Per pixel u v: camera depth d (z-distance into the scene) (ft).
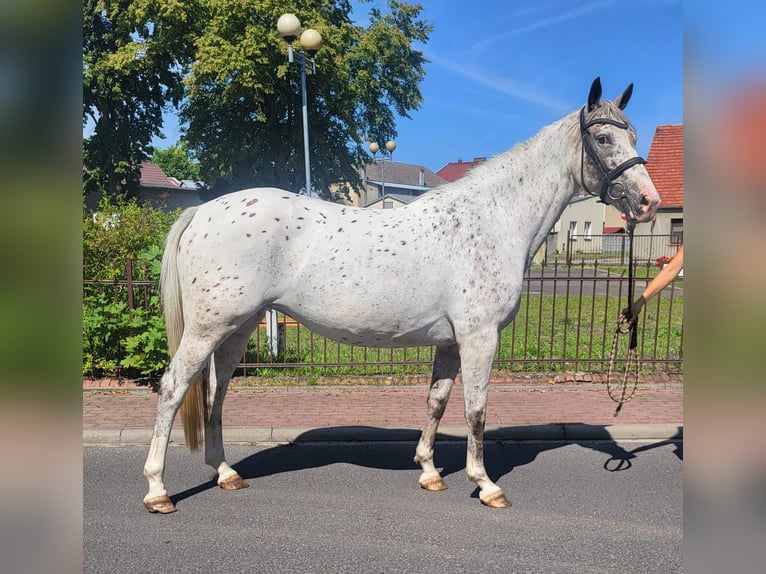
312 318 11.14
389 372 21.81
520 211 11.37
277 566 9.33
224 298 10.52
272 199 10.98
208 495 12.15
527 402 18.47
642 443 15.52
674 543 10.05
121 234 23.31
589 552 9.75
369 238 10.81
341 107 73.77
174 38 68.90
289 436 15.65
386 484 12.78
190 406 11.70
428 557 9.59
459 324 10.98
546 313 35.70
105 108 81.25
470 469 11.65
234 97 68.03
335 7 79.15
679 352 23.54
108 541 10.14
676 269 11.51
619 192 10.93
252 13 63.87
